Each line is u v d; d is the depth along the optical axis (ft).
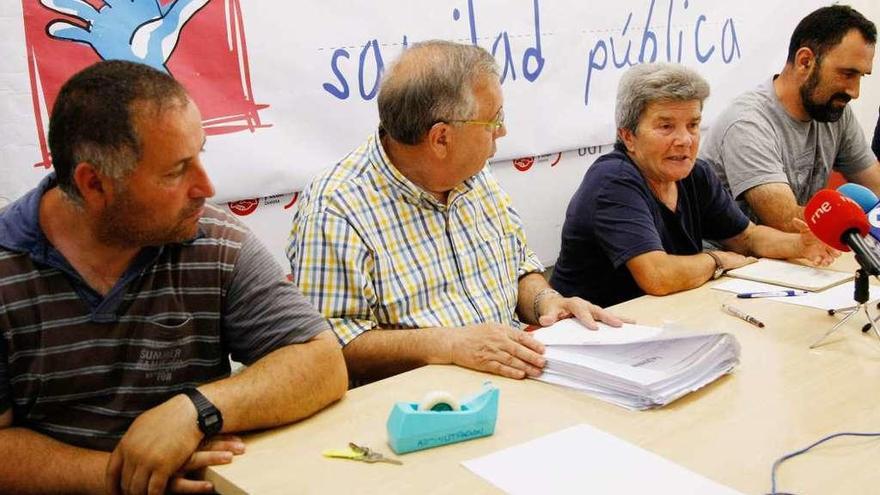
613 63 9.58
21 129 5.84
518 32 8.64
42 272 4.10
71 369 4.22
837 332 5.31
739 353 4.68
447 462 3.67
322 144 7.37
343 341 5.46
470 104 5.56
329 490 3.46
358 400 4.50
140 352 4.39
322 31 7.24
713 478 3.45
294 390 4.18
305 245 5.61
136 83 3.81
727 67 10.93
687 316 5.82
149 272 4.37
